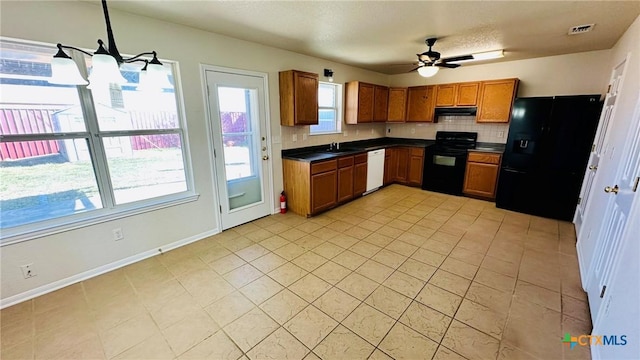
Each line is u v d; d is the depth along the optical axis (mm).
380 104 5434
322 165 3799
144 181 2703
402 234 3271
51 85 2094
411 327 1818
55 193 2209
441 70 5176
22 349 1668
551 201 3738
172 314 1956
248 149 3549
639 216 1394
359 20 2566
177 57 2699
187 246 3004
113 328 1827
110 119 2412
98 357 1611
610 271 1689
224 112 3207
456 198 4746
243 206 3605
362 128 5586
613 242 1771
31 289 2131
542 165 3730
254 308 2012
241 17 2482
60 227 2197
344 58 4266
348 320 1885
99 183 2402
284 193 4047
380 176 5238
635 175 1622
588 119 3354
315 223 3629
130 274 2457
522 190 3943
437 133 5484
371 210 4133
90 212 2383
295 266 2578
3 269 2002
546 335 1742
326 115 4785
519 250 2861
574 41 3275
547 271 2469
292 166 3852
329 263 2627
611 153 2473
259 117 3553
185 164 2982
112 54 1499
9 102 1948
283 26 2730
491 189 4492
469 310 1975
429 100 5207
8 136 1951
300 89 3631
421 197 4809
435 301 2076
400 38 3141
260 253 2834
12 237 2000
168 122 2795
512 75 4449
